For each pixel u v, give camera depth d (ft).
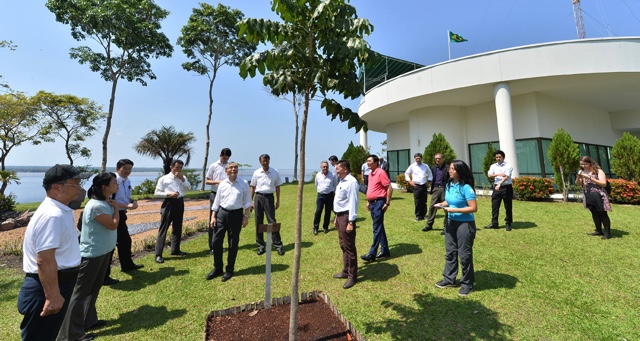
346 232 11.76
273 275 12.99
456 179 11.09
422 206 21.83
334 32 7.23
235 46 61.67
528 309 9.36
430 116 43.42
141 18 49.57
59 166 6.64
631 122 45.47
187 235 21.43
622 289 10.36
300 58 7.11
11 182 36.99
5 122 45.80
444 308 9.62
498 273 12.14
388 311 9.57
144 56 53.01
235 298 10.96
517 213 23.35
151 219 29.30
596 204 15.94
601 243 15.29
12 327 9.32
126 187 14.26
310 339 7.88
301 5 7.10
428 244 16.29
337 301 10.33
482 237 17.12
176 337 8.57
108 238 9.13
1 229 25.48
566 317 8.84
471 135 42.68
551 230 18.01
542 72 30.50
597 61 29.50
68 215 6.68
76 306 8.31
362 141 58.95
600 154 44.16
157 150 57.98
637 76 30.55
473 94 37.24
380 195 14.43
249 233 21.35
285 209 30.73
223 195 13.21
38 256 5.89
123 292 11.66
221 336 8.10
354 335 8.02
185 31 57.72
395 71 60.49
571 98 39.01
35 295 6.07
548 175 35.06
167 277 13.17
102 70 50.29
